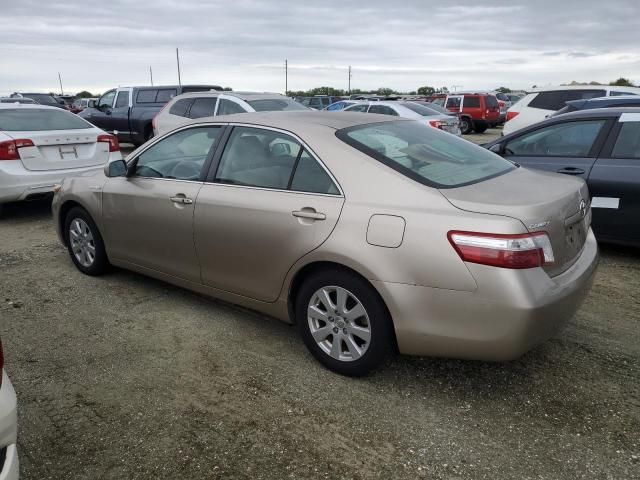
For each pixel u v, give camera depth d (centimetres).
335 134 332
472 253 262
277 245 329
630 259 544
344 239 297
